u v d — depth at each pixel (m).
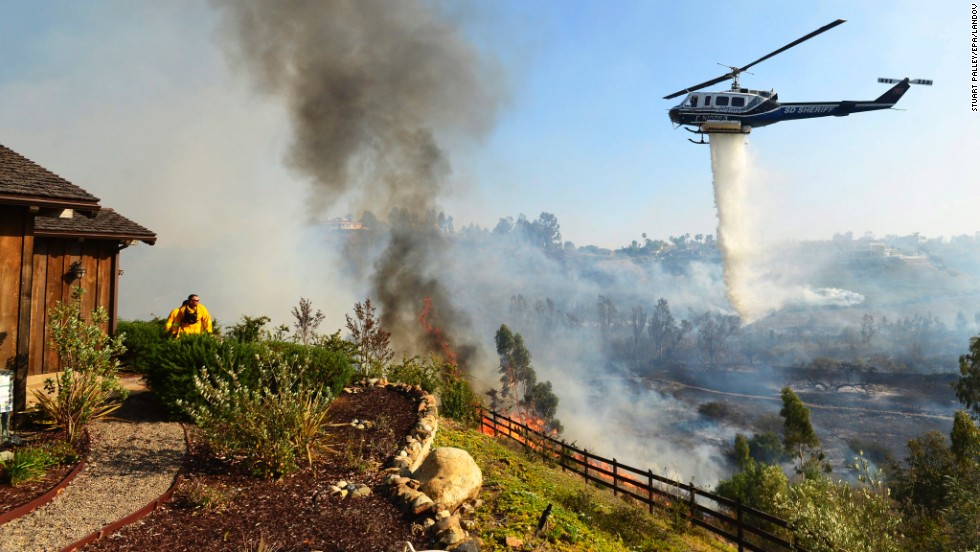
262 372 6.95
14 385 7.05
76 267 10.22
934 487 22.23
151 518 4.68
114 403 7.78
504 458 10.34
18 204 6.93
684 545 8.78
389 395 10.09
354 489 5.55
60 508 4.70
